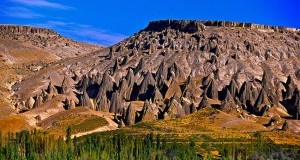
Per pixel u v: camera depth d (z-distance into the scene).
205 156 183.00
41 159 176.62
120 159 172.88
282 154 185.88
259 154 183.38
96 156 170.88
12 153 174.62
